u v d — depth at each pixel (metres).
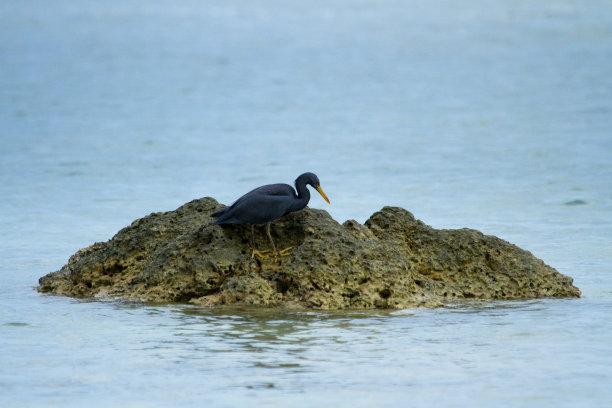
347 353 11.24
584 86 69.69
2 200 28.09
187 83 79.62
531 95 65.38
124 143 44.62
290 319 12.82
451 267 14.84
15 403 9.57
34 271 17.45
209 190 31.44
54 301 14.27
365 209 26.98
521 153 39.25
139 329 12.40
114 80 81.44
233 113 59.31
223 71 89.69
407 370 10.59
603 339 11.85
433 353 11.25
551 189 30.02
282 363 10.85
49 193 29.78
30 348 11.56
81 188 31.06
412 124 52.31
